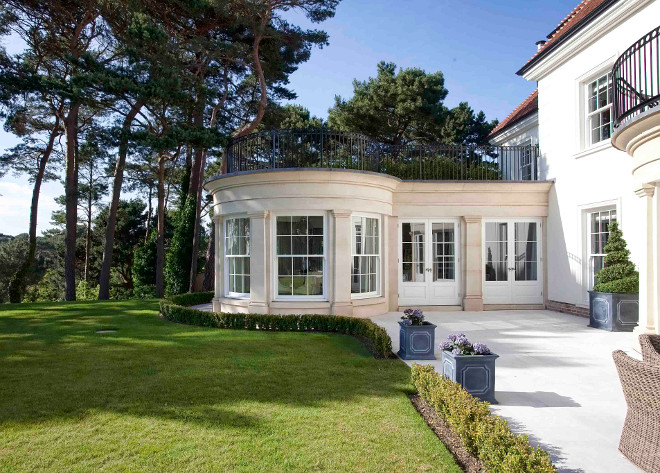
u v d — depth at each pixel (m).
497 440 3.06
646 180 6.49
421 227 12.95
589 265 11.21
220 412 4.43
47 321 11.02
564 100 12.05
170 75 15.08
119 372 5.94
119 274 38.03
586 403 4.76
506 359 6.72
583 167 11.23
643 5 9.25
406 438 3.80
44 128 24.00
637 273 9.20
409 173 13.91
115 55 19.19
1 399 4.86
